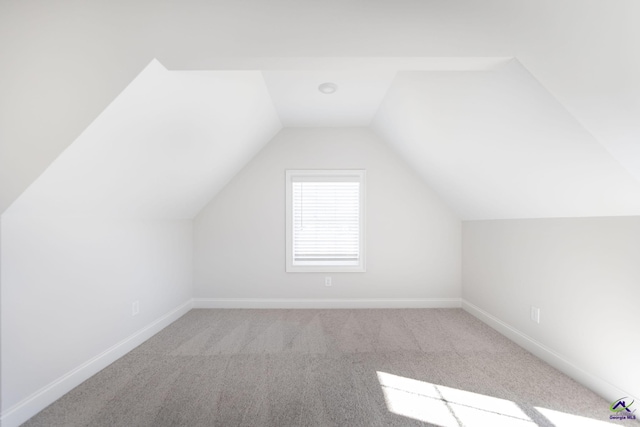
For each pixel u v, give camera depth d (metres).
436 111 2.83
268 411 2.14
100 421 2.04
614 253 2.19
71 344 2.44
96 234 2.72
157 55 1.85
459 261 4.60
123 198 2.81
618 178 1.92
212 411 2.14
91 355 2.64
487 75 2.04
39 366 2.16
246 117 3.44
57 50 1.86
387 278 4.60
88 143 2.01
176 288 4.12
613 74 1.53
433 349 3.12
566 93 1.72
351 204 4.60
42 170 1.94
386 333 3.56
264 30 1.81
